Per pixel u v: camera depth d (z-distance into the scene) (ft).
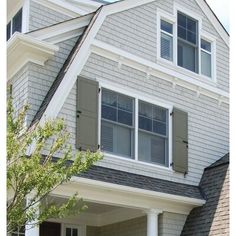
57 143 24.67
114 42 38.04
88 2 45.39
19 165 21.85
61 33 36.99
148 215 36.73
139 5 40.70
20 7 40.11
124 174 35.91
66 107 33.91
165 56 42.04
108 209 40.16
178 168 39.96
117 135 36.81
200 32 45.21
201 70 44.68
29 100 33.68
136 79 39.09
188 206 38.88
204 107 44.01
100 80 36.52
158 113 40.16
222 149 44.27
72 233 41.24
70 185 32.07
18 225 22.11
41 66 35.04
